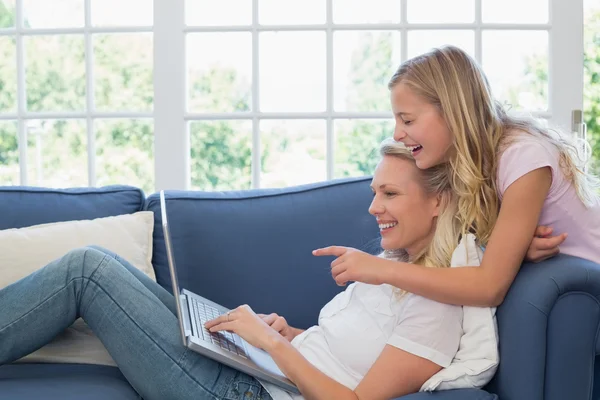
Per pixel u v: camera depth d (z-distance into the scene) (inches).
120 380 66.3
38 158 127.7
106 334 62.9
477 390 53.9
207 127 122.9
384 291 61.7
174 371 60.4
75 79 126.3
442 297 56.1
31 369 70.1
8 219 81.1
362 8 116.2
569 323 53.5
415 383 55.1
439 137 61.4
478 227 60.6
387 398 54.5
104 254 65.6
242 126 122.4
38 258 75.7
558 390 53.7
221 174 123.7
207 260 79.5
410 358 55.1
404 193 61.7
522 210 58.3
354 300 64.2
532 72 107.7
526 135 62.0
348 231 80.1
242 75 120.3
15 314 64.7
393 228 62.5
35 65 125.3
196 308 65.2
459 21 111.1
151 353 60.9
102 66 135.1
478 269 56.7
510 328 55.4
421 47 113.7
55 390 59.9
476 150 60.9
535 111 103.6
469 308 57.3
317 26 105.0
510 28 103.7
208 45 120.1
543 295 53.4
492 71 108.0
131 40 135.5
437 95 60.9
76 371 69.9
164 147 105.9
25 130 110.6
